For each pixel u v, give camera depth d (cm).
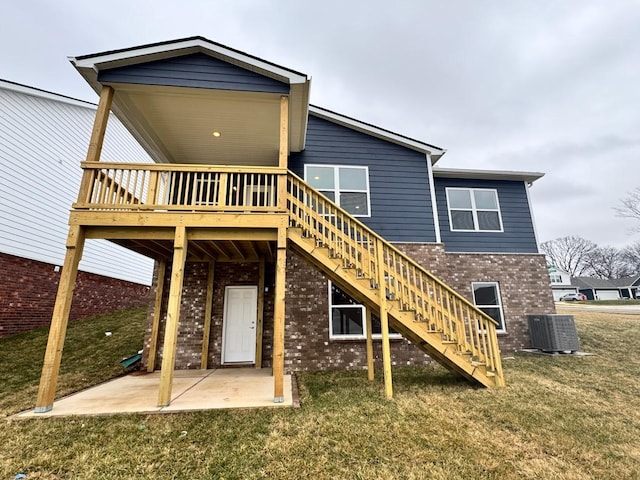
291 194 557
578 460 316
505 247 911
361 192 834
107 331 918
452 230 908
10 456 309
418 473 290
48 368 428
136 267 1407
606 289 4078
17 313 855
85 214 483
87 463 299
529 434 365
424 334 520
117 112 629
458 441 347
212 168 532
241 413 416
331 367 707
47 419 393
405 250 805
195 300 775
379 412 423
